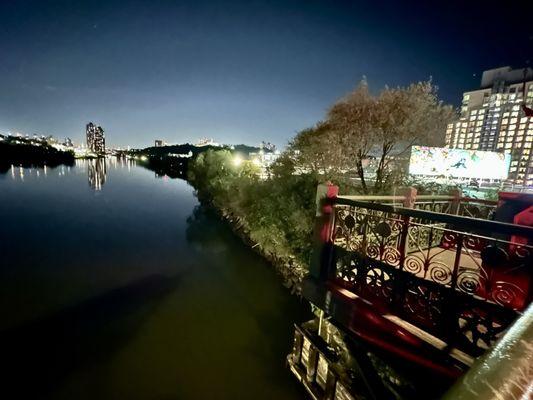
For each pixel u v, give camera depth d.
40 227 20.14
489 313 2.58
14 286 11.56
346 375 5.18
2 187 37.34
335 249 3.90
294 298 11.38
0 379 7.05
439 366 2.68
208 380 7.37
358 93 12.91
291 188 12.28
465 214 6.83
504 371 0.60
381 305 3.36
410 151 12.33
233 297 11.52
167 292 11.73
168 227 21.41
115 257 15.17
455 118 12.74
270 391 7.11
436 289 2.91
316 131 14.17
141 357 8.05
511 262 3.22
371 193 11.73
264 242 13.30
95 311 10.19
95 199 32.09
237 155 29.23
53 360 7.77
